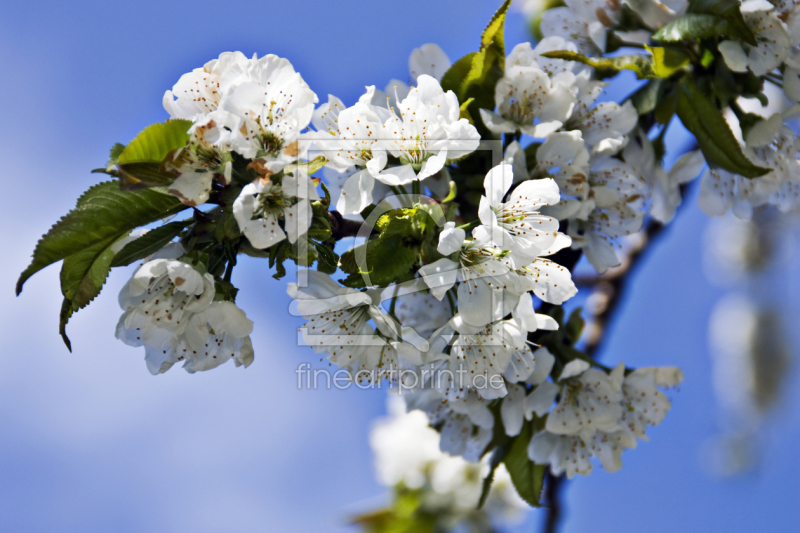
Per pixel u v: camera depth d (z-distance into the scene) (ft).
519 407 2.62
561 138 2.59
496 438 2.64
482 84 2.61
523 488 2.63
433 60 2.66
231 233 2.44
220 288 2.47
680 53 2.63
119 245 2.49
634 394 2.67
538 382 2.60
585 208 2.61
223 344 2.49
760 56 2.62
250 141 2.44
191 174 2.43
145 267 2.45
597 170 2.67
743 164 2.60
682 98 2.63
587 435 2.61
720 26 2.59
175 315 2.46
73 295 2.49
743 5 2.61
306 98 2.47
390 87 2.62
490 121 2.58
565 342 2.66
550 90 2.61
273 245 2.45
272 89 2.47
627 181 2.66
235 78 2.48
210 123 2.42
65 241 2.44
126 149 2.42
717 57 2.65
